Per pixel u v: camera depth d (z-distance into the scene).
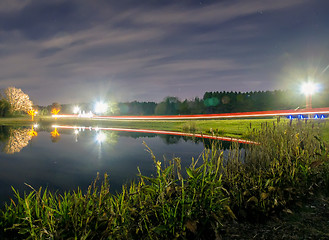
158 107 79.00
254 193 3.10
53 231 2.21
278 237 2.42
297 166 3.64
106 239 2.22
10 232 2.69
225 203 2.60
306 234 2.44
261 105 71.38
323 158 3.81
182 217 2.35
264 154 4.35
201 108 76.12
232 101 74.94
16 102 66.31
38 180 6.33
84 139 15.99
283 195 3.07
